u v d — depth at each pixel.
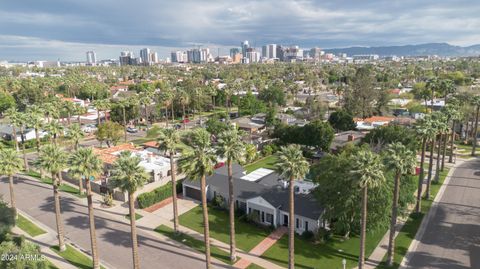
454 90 118.50
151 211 54.34
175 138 48.09
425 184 63.81
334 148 80.62
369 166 34.50
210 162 36.81
